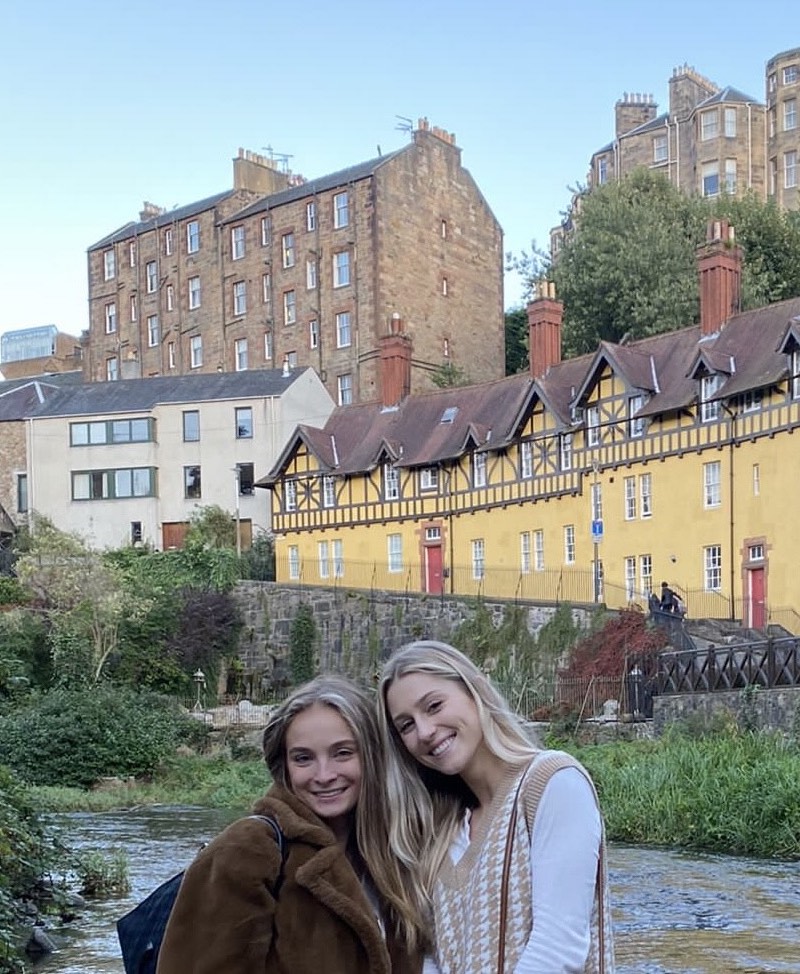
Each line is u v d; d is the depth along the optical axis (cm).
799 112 5944
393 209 4862
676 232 4725
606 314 4650
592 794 311
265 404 4678
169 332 5572
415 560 3997
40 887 1041
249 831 301
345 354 4897
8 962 784
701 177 6059
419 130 5009
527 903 300
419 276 4956
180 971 291
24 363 6894
